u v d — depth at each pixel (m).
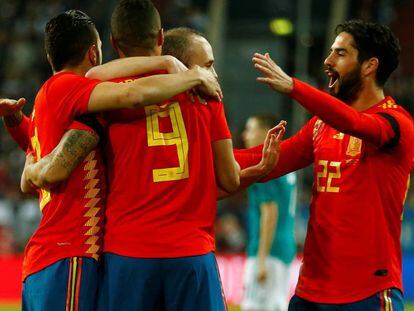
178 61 15.70
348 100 17.05
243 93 67.06
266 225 29.86
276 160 17.55
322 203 16.72
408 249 52.62
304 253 17.14
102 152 15.90
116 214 15.42
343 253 16.27
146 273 15.15
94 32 16.58
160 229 15.23
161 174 15.34
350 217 16.30
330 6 67.12
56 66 16.58
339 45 16.80
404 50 70.44
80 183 15.66
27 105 64.62
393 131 15.92
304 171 60.59
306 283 16.78
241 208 53.41
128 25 15.78
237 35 68.69
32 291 15.83
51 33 16.38
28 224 52.38
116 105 15.03
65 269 15.47
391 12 70.81
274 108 66.25
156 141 15.41
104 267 15.50
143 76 15.68
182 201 15.38
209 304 15.40
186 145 15.55
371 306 16.03
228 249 51.41
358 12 65.31
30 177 15.88
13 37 70.12
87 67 16.53
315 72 64.94
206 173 15.76
